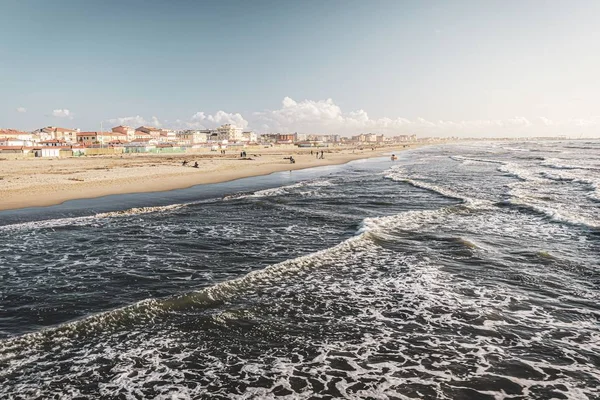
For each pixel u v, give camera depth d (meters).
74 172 43.50
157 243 14.52
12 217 19.70
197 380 5.98
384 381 5.95
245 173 50.28
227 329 7.64
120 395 5.59
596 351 6.75
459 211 20.20
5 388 5.71
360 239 14.34
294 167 61.81
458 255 12.55
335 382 5.94
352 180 39.47
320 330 7.66
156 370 6.23
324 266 11.62
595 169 45.53
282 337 7.37
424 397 5.54
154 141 137.00
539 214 19.11
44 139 118.44
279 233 16.16
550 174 39.22
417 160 77.69
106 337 7.26
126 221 18.61
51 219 19.23
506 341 7.16
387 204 23.45
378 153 122.75
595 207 20.53
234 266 11.81
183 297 8.92
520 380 5.94
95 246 14.09
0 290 9.80
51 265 11.89
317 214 20.34
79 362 6.43
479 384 5.85
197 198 27.30
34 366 6.30
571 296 9.18
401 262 11.95
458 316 8.23
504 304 8.79
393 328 7.73
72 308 8.73
